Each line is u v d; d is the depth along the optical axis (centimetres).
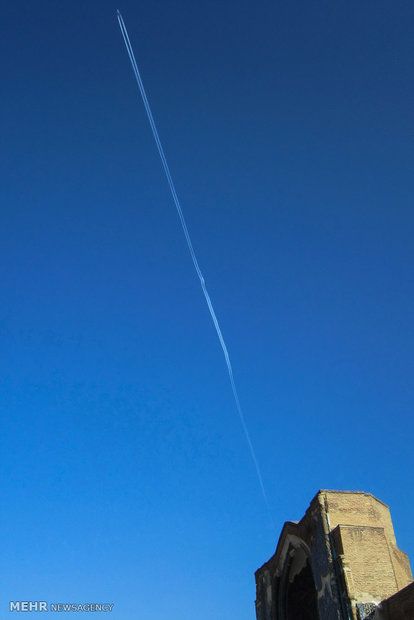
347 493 4200
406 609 3425
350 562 3775
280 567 4653
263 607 4834
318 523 4112
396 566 4047
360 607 3606
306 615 4638
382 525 4178
